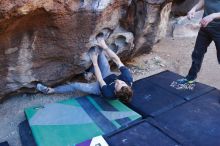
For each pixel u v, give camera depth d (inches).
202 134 123.7
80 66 156.6
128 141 119.0
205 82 173.8
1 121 140.9
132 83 154.7
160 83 160.9
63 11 128.7
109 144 117.3
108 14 148.1
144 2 164.2
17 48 134.2
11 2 106.2
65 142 119.2
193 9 144.8
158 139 120.2
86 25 141.4
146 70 187.2
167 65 194.5
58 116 135.2
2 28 115.7
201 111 138.2
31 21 125.1
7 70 138.6
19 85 147.8
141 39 181.6
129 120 132.2
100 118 133.9
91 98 149.3
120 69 149.1
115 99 144.8
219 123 130.6
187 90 154.6
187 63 196.9
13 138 131.6
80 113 137.2
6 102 152.3
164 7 178.2
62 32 138.3
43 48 141.3
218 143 118.6
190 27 238.2
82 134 123.9
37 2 114.6
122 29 168.6
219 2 125.7
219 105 142.8
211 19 121.0
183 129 126.4
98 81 146.4
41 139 120.3
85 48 150.3
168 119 132.7
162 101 145.8
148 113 136.6
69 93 161.9
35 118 133.5
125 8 157.6
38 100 154.9
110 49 162.4
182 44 223.9
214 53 208.2
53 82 157.5
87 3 134.2
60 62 151.6
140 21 170.4
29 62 142.6
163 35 208.8
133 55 191.2
